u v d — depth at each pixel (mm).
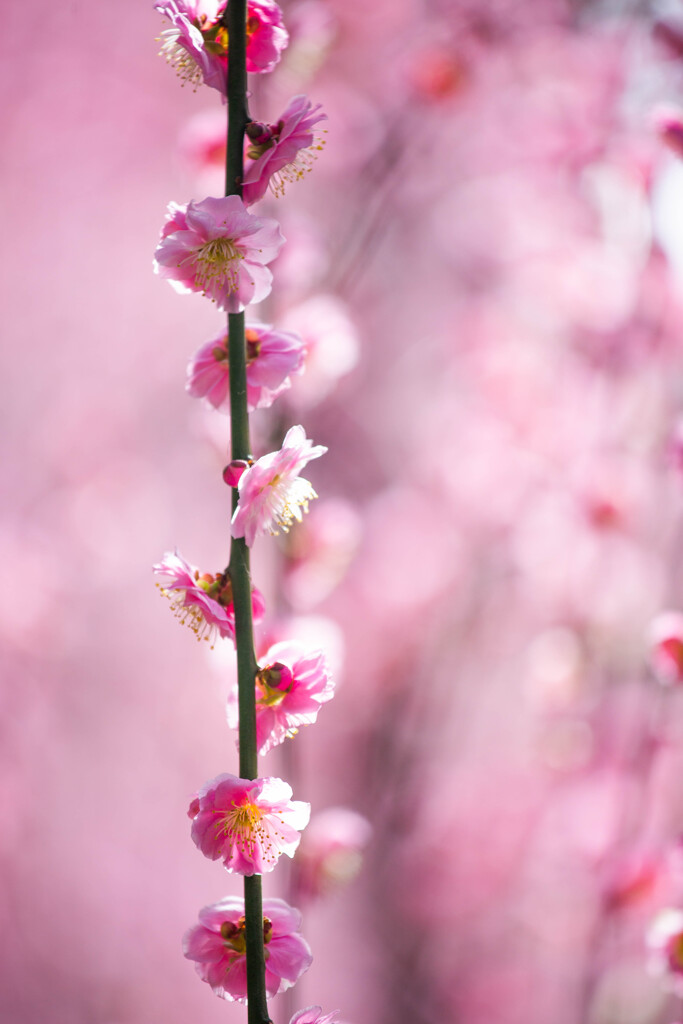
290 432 771
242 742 772
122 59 1829
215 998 1735
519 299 1786
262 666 789
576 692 1524
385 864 1840
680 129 892
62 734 1773
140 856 1778
